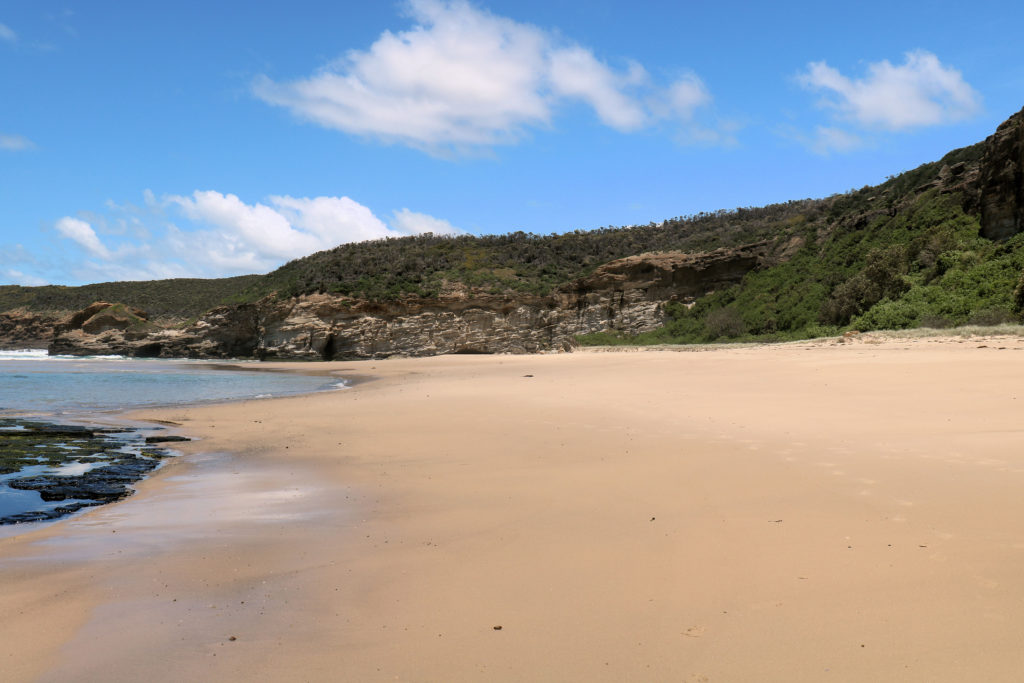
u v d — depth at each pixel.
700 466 9.18
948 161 65.56
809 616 4.43
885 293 45.72
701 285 72.94
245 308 88.94
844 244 62.34
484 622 4.71
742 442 10.78
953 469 7.90
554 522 7.10
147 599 5.44
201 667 4.21
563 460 10.50
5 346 129.62
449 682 3.89
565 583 5.34
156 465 12.34
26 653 4.47
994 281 38.75
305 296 86.75
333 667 4.15
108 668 4.23
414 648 4.37
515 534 6.77
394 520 7.67
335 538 7.05
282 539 7.10
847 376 18.69
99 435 16.42
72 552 6.83
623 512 7.28
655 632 4.39
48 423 18.89
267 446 14.12
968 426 10.59
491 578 5.56
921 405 13.01
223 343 89.81
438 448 12.55
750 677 3.73
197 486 10.31
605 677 3.85
